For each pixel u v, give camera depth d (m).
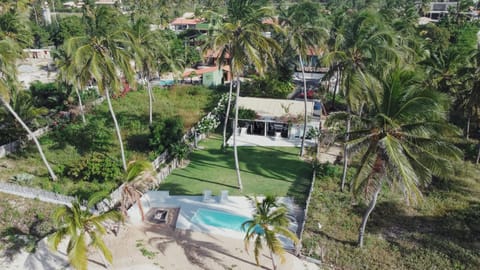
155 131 33.31
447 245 21.92
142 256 20.81
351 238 22.86
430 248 21.78
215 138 39.94
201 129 38.75
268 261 20.69
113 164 29.05
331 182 29.84
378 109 18.55
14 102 35.03
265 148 37.16
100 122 41.25
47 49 84.69
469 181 30.03
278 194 28.14
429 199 27.33
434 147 17.23
